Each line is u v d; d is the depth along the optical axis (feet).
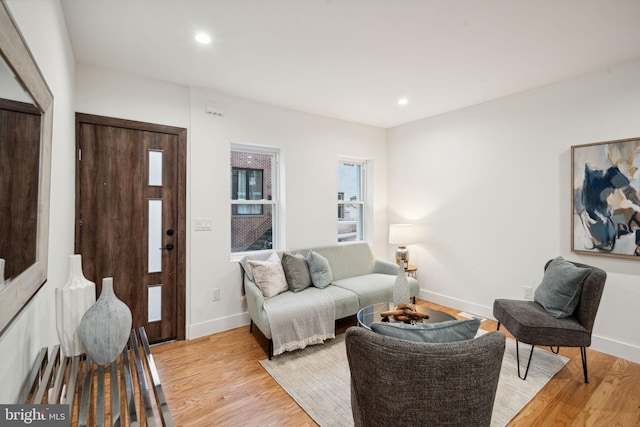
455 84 9.68
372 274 12.46
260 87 9.89
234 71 8.74
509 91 10.30
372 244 14.83
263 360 8.34
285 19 6.33
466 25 6.54
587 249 8.91
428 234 13.37
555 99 9.55
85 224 8.27
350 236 14.76
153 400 6.57
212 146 10.16
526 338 7.25
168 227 9.45
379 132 14.94
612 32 6.77
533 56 7.89
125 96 8.75
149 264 9.18
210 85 9.71
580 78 9.03
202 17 6.24
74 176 7.87
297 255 10.84
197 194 9.87
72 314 4.64
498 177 10.99
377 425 3.75
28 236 3.48
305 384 7.23
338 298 9.50
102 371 4.53
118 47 7.40
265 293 9.29
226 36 6.96
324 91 10.23
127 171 8.83
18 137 3.17
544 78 9.24
